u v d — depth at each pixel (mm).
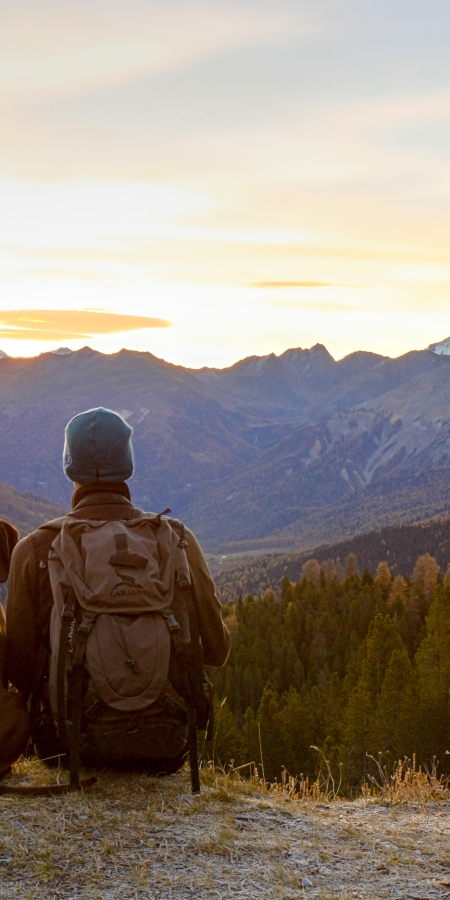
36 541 4227
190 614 4074
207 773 4875
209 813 4055
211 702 4207
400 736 32562
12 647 4348
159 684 3846
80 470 4391
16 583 4250
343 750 31625
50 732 4336
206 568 4418
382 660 44156
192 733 4035
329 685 47625
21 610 4262
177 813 3992
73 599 3902
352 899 3176
